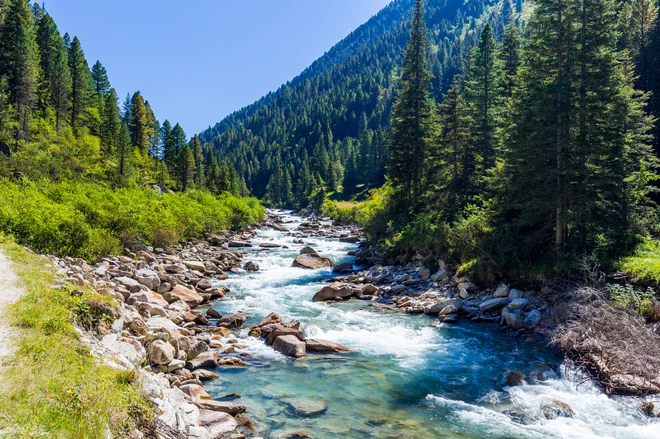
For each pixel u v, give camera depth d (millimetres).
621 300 13305
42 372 5844
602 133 17156
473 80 38875
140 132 86375
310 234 54250
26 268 12445
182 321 14422
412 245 27172
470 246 21047
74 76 69125
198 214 41219
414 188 36281
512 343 13648
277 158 169750
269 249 38469
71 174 40531
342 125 186750
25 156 38438
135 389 6609
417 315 17203
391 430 8188
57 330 7781
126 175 53938
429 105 36781
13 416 4637
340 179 120875
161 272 21562
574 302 13414
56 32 83000
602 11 17234
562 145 17078
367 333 14766
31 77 53375
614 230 17609
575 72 17766
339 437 7840
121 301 12938
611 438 8070
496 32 169500
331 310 17859
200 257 29266
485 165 31875
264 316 16672
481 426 8461
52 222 19047
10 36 55781
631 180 17375
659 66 32906
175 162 87312
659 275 13984
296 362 11891
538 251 18797
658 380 9953
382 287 21766
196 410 7738
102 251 20844
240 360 11703
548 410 9117
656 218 20578
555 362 11953
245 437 7484
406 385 10469
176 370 9984
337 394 9859
